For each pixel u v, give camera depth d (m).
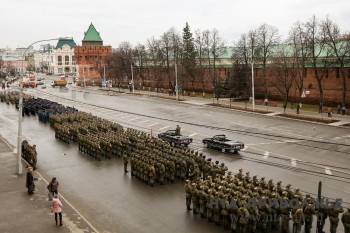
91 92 108.50
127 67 122.25
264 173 27.36
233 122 51.56
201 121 52.53
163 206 21.69
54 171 29.25
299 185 24.45
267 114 59.00
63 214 20.62
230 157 32.25
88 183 26.12
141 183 25.98
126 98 88.44
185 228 18.67
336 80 64.75
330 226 17.53
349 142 38.09
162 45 113.50
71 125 41.78
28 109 61.06
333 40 60.59
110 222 19.55
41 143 39.69
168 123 51.12
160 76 103.06
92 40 157.00
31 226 19.08
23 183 25.84
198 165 26.16
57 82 133.25
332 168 28.47
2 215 20.45
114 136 34.88
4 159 32.44
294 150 34.72
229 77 80.50
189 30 104.00
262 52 77.44
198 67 95.00
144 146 31.11
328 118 53.44
